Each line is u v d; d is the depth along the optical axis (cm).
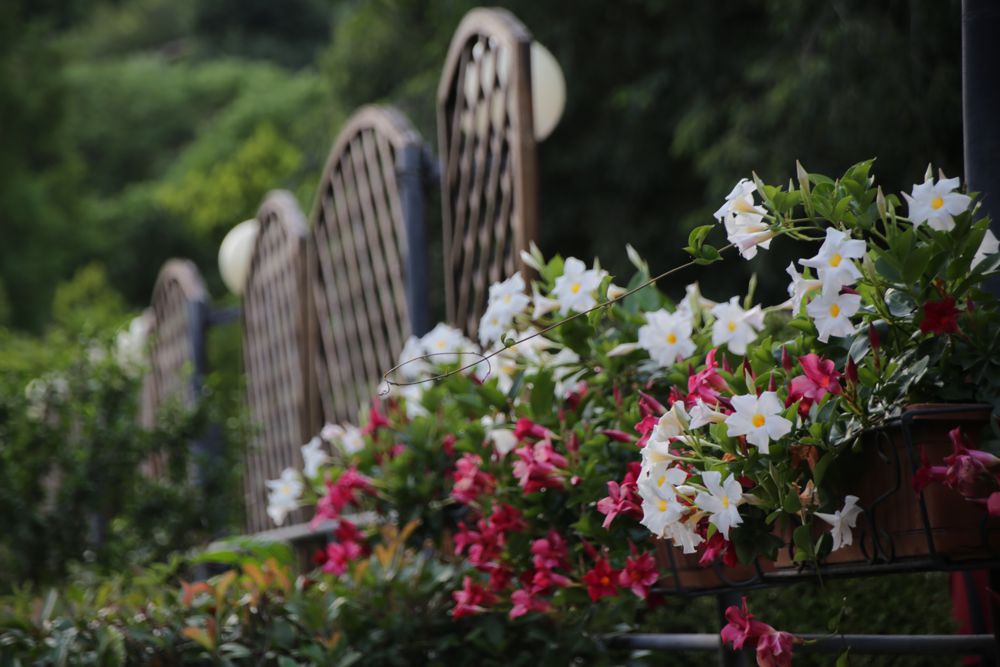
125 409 538
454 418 301
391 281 493
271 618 287
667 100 934
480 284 400
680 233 941
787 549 182
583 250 1030
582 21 957
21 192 2012
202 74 2969
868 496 163
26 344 541
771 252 827
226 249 661
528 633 281
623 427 232
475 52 415
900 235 156
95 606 297
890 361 162
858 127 769
